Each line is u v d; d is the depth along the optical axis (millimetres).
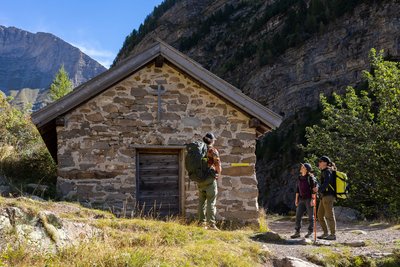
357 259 7402
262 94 54406
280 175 42312
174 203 10672
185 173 10500
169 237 7238
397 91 18922
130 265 5598
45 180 11891
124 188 10133
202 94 10836
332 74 46844
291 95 50250
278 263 7016
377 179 18375
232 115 10891
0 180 9969
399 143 18453
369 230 11859
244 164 10711
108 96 10375
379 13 44781
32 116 9742
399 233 10758
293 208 35188
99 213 8289
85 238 6543
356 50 45062
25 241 5770
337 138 20547
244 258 6844
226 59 72000
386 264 7246
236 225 10227
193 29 90000
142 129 10430
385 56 42250
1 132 17875
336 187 9031
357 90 40812
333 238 9117
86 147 10109
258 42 65625
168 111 10617
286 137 46688
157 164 10734
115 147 10242
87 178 10000
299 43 52969
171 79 10742
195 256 6387
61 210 7961
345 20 48281
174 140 10531
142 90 10562
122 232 7117
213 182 8688
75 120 10156
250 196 10586
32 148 15383
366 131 19422
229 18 82562
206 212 8820
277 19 66500
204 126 10719
